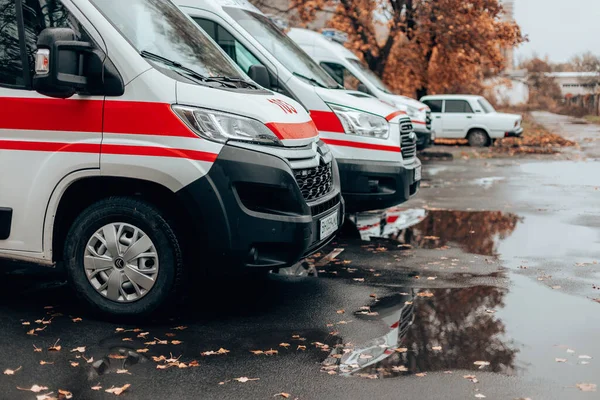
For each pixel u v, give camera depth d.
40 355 4.77
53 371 4.50
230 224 5.21
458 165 19.55
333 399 4.12
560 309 5.95
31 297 6.14
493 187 14.44
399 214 10.99
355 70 14.62
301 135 5.71
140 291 5.35
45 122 5.33
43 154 5.34
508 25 25.38
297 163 5.51
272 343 5.07
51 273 6.96
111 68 5.23
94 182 5.37
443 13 24.55
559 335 5.27
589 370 4.59
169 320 5.55
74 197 5.53
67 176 5.30
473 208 11.59
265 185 5.25
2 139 5.42
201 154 5.15
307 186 5.70
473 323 5.55
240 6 9.24
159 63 5.36
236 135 5.26
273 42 8.98
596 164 19.64
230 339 5.15
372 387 4.29
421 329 5.41
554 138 29.58
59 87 5.03
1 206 5.45
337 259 7.83
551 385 4.34
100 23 5.30
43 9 5.39
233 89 5.57
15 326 5.35
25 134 5.38
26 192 5.39
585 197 12.84
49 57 4.96
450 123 27.47
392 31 24.27
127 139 5.21
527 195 13.16
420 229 9.67
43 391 4.19
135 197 5.35
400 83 28.14
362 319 5.65
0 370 4.50
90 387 4.27
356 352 4.90
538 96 57.53
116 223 5.35
